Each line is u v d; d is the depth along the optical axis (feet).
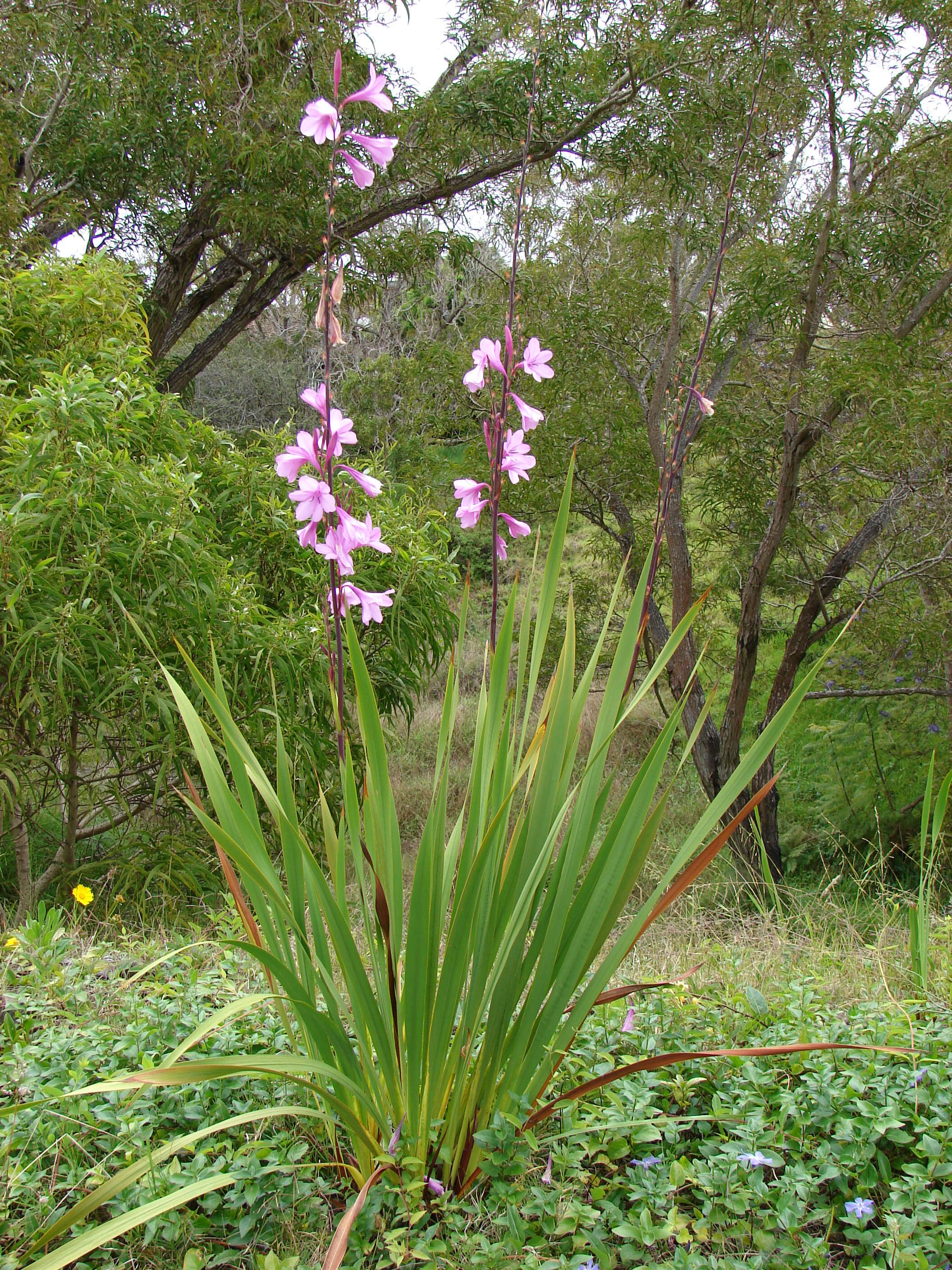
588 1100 6.15
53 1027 6.99
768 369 23.84
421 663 19.20
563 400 24.98
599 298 25.02
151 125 23.40
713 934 11.76
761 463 24.30
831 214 18.90
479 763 5.92
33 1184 5.24
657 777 5.06
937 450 18.85
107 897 13.88
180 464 14.11
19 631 11.94
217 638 13.94
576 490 26.30
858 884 14.07
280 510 16.78
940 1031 6.98
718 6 19.35
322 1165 5.33
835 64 18.38
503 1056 5.35
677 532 22.71
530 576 5.89
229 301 37.50
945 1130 5.80
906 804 24.32
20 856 13.97
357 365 42.22
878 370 18.40
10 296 15.05
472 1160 5.33
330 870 5.59
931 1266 4.70
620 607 27.53
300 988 4.81
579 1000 5.29
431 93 23.39
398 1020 5.16
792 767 27.50
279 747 6.03
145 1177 5.31
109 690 12.51
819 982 8.29
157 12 22.62
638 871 5.06
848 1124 5.57
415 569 17.34
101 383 13.04
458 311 42.14
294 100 21.50
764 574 22.52
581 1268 4.53
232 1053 6.48
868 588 22.34
